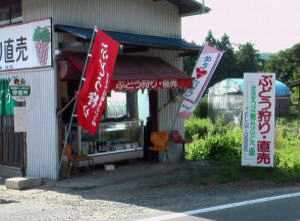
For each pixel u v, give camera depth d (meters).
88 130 13.86
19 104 14.72
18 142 15.62
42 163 14.89
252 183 13.62
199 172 15.15
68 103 14.49
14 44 15.45
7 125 15.94
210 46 16.56
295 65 60.66
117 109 16.55
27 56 15.08
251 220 9.32
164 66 16.39
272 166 14.59
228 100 37.22
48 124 14.66
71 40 14.75
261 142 14.67
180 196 12.02
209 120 31.23
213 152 18.69
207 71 16.56
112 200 11.73
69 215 10.20
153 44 15.46
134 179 14.39
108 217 9.94
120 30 16.09
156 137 16.98
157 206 10.87
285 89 39.38
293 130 26.62
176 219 9.52
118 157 16.50
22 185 13.54
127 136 16.88
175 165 16.64
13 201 11.92
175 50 16.80
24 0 15.17
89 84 13.74
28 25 14.99
